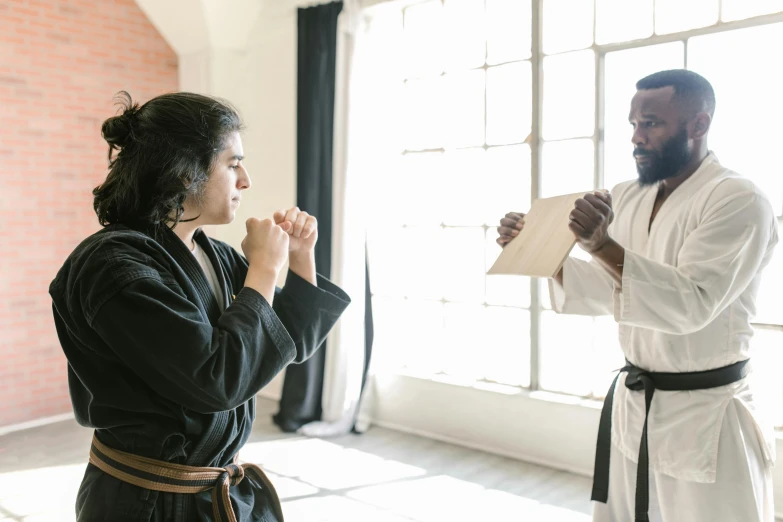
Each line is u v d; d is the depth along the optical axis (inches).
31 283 178.2
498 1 151.1
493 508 125.1
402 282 172.9
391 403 172.6
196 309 42.6
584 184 140.6
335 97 166.9
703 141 73.1
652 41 128.2
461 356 163.3
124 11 195.0
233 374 41.4
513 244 71.6
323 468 145.9
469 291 160.9
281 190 197.0
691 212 70.4
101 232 45.8
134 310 40.9
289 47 191.6
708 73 122.3
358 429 169.2
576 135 140.9
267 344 43.9
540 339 148.6
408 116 169.2
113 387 43.9
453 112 160.7
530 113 147.4
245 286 45.5
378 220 176.2
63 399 185.3
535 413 146.6
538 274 62.4
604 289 80.3
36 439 167.5
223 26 194.4
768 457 69.1
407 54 167.9
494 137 154.1
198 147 45.3
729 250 65.7
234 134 47.9
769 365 118.1
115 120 46.4
